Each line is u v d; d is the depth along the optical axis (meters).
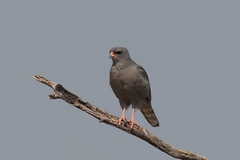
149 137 12.43
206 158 12.30
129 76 13.40
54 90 11.80
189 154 12.37
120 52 13.56
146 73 14.08
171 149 12.45
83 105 12.48
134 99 13.94
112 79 13.72
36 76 11.81
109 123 12.88
